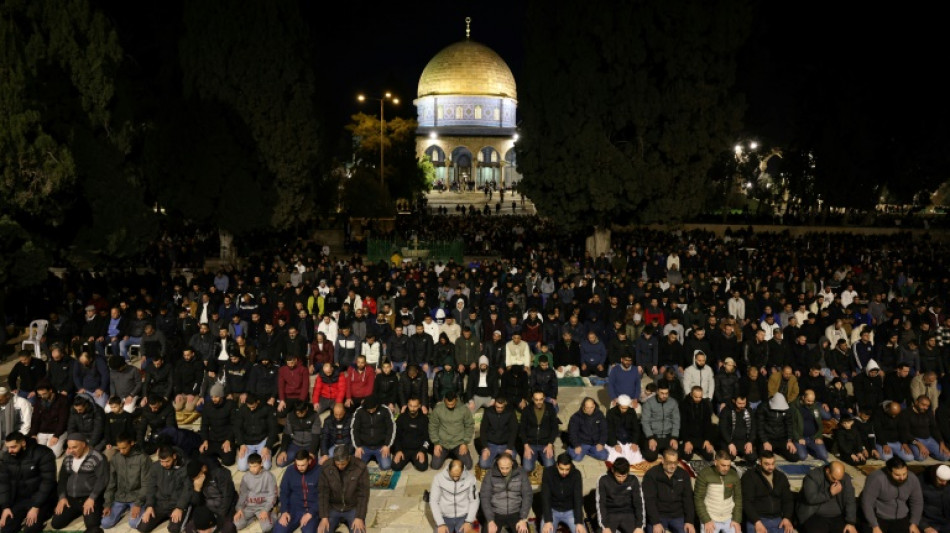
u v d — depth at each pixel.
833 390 12.42
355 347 14.70
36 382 12.39
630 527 8.34
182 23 29.03
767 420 10.98
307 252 30.45
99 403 12.23
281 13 27.95
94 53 19.06
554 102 26.17
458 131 83.81
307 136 28.84
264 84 27.59
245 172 27.22
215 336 15.14
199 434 10.94
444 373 12.59
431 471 10.66
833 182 37.81
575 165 25.86
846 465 10.86
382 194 42.19
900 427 11.01
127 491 8.98
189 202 26.77
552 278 21.34
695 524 8.85
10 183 15.88
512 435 10.34
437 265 23.67
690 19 24.95
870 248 30.92
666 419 10.72
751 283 22.12
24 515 8.81
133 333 15.61
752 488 8.57
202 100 27.22
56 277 19.33
